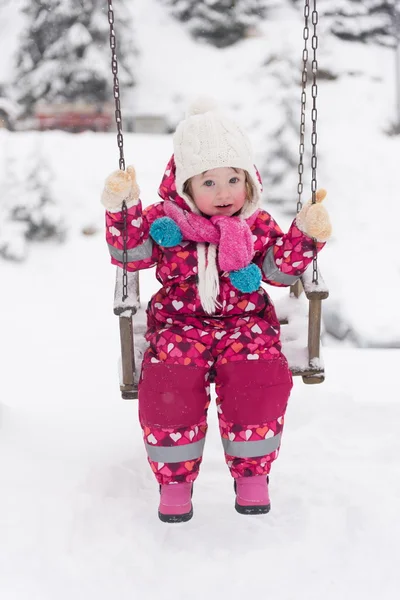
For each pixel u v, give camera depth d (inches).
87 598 90.2
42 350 212.5
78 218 378.3
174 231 99.1
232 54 576.4
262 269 103.1
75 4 508.1
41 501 107.3
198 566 96.1
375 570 94.7
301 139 117.6
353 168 433.4
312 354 102.8
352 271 333.1
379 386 163.6
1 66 555.2
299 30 570.9
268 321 103.7
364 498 110.8
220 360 97.7
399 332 277.0
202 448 98.1
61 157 420.8
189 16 600.4
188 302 100.3
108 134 498.0
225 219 99.7
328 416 139.3
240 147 98.7
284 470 121.5
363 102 505.7
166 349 97.2
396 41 563.5
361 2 563.2
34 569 94.0
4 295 314.7
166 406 94.2
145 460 123.7
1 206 366.6
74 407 150.2
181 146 99.6
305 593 91.2
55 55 515.8
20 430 131.6
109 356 200.2
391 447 126.9
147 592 91.5
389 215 395.9
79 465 119.5
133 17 606.2
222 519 107.2
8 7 599.2
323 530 103.3
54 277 337.7
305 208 99.0
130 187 94.8
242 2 586.6
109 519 105.8
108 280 334.0
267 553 98.4
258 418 95.2
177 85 556.1
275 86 473.7
